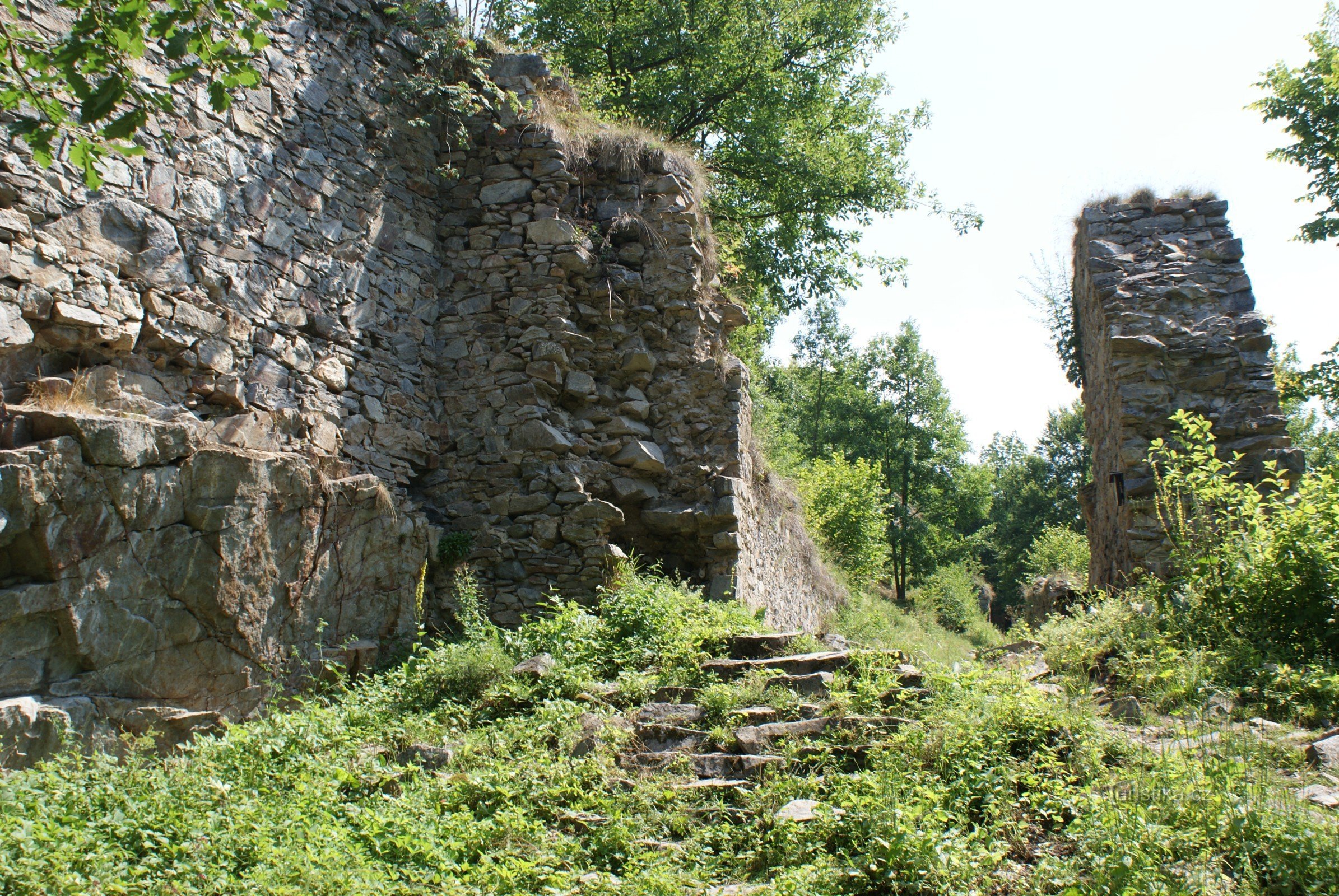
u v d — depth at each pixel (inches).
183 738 249.3
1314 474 284.7
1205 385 370.6
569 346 384.2
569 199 404.2
